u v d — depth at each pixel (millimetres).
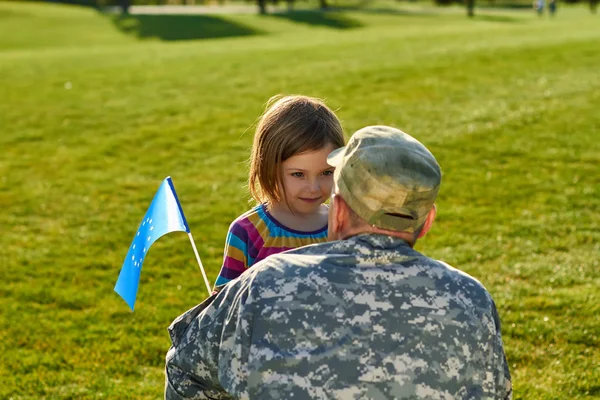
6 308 5367
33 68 17344
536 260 5949
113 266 6250
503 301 5125
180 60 18219
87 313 5277
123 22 43219
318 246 1856
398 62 16031
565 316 4891
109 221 7395
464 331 1743
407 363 1700
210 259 6273
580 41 17906
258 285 1794
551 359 4371
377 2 80688
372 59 16797
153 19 44375
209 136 10609
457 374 1718
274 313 1750
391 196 1769
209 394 1946
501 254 6105
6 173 9039
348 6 70062
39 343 4809
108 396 4113
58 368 4492
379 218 1803
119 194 8242
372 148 1795
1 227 7230
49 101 13172
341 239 1906
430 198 1807
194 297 5527
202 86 14344
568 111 10922
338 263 1798
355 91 13328
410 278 1784
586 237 6430
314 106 2477
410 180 1767
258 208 2535
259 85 14211
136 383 4277
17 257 6395
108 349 4715
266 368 1717
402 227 1819
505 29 24453
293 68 16031
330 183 2480
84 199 8055
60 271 6098
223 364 1812
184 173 8953
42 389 4211
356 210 1819
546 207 7246
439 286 1784
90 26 41500
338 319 1729
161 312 5246
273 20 45594
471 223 6875
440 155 9102
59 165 9375
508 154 9047
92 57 19828
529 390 4035
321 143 2396
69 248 6637
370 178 1776
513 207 7297
